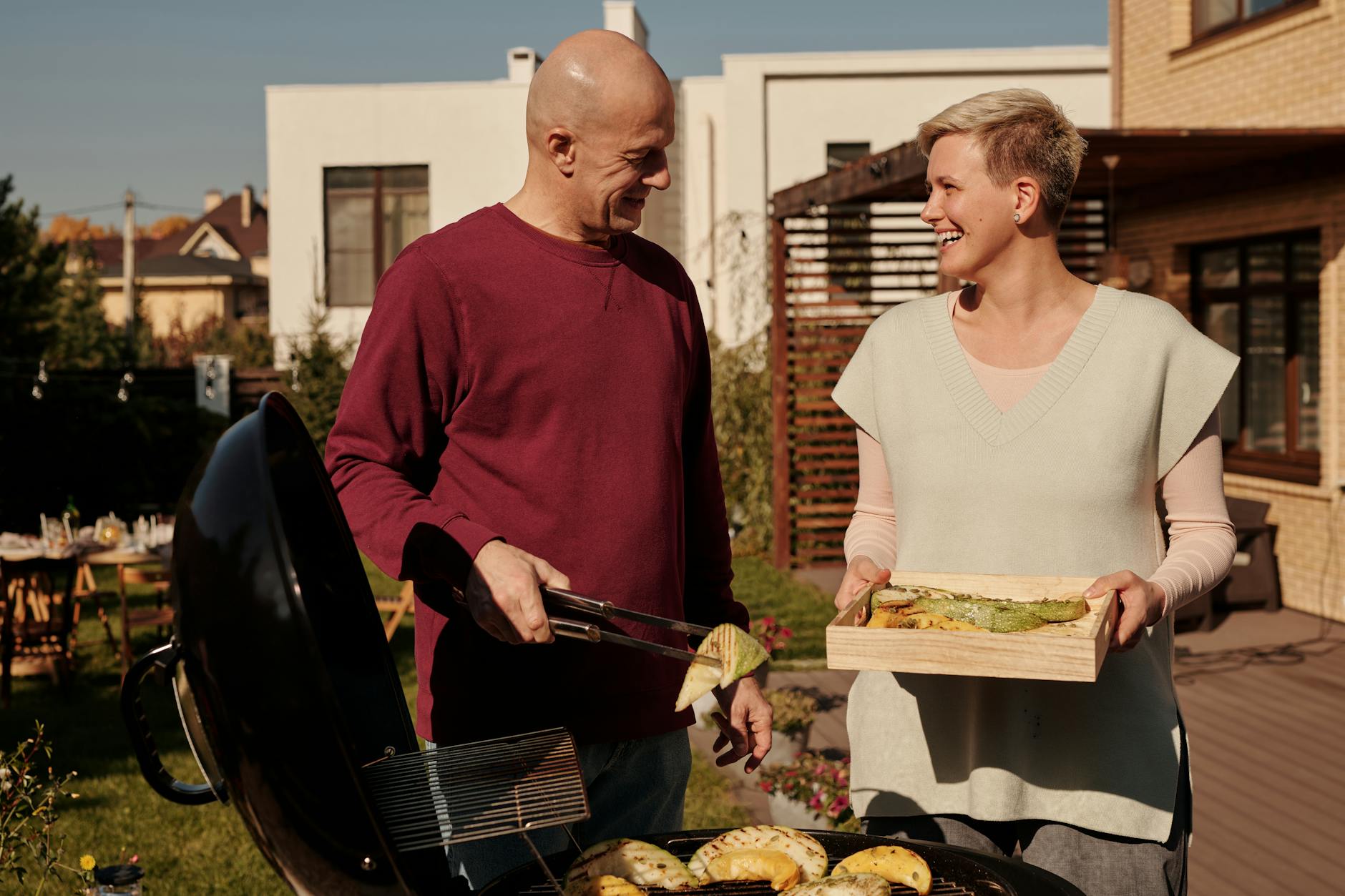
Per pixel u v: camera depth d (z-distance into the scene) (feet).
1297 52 24.59
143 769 4.62
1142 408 6.15
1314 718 18.66
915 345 6.66
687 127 50.37
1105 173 26.76
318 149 52.24
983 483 6.32
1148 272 29.17
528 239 5.98
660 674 6.19
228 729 4.07
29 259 44.65
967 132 6.13
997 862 4.98
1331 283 23.63
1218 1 27.66
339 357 46.83
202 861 14.39
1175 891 6.33
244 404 46.65
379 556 5.32
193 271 147.02
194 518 4.22
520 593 4.87
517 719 5.98
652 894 4.80
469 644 5.97
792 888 4.68
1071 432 6.18
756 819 15.06
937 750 6.52
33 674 23.47
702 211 50.26
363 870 4.14
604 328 6.06
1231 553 6.22
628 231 6.08
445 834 4.33
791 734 16.03
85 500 43.09
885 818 6.71
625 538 6.04
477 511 5.96
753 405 38.52
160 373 45.55
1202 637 23.84
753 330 45.34
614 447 6.05
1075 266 29.53
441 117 52.13
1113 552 6.22
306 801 4.08
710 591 7.08
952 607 5.56
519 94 52.06
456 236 5.96
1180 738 6.30
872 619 5.75
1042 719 6.27
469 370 5.91
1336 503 24.07
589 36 5.88
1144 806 6.14
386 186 52.44
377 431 5.77
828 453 35.40
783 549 34.22
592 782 6.25
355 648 5.34
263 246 175.63
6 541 26.66
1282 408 25.99
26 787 10.61
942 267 6.41
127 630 24.16
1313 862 13.34
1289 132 22.15
